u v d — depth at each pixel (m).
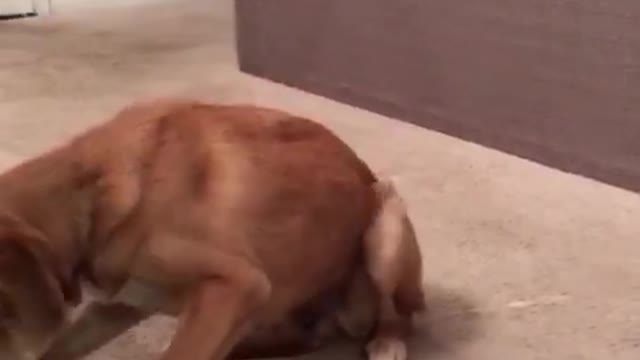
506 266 1.76
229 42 3.45
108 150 1.28
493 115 2.36
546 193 2.10
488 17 2.31
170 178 1.29
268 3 2.88
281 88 2.87
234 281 1.29
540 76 2.24
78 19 3.87
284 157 1.42
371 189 1.52
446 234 1.88
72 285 1.24
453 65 2.42
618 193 2.11
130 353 1.50
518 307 1.62
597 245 1.84
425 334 1.55
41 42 3.46
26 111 2.64
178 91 2.83
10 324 1.13
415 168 2.23
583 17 2.14
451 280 1.71
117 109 2.66
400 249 1.48
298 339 1.53
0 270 1.12
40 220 1.21
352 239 1.48
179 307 1.32
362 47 2.64
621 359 1.47
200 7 4.10
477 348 1.51
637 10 2.04
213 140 1.36
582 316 1.59
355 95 2.69
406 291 1.51
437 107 2.48
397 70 2.56
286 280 1.41
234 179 1.34
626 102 2.10
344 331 1.57
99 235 1.26
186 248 1.27
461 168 2.23
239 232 1.32
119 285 1.29
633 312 1.60
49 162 1.26
